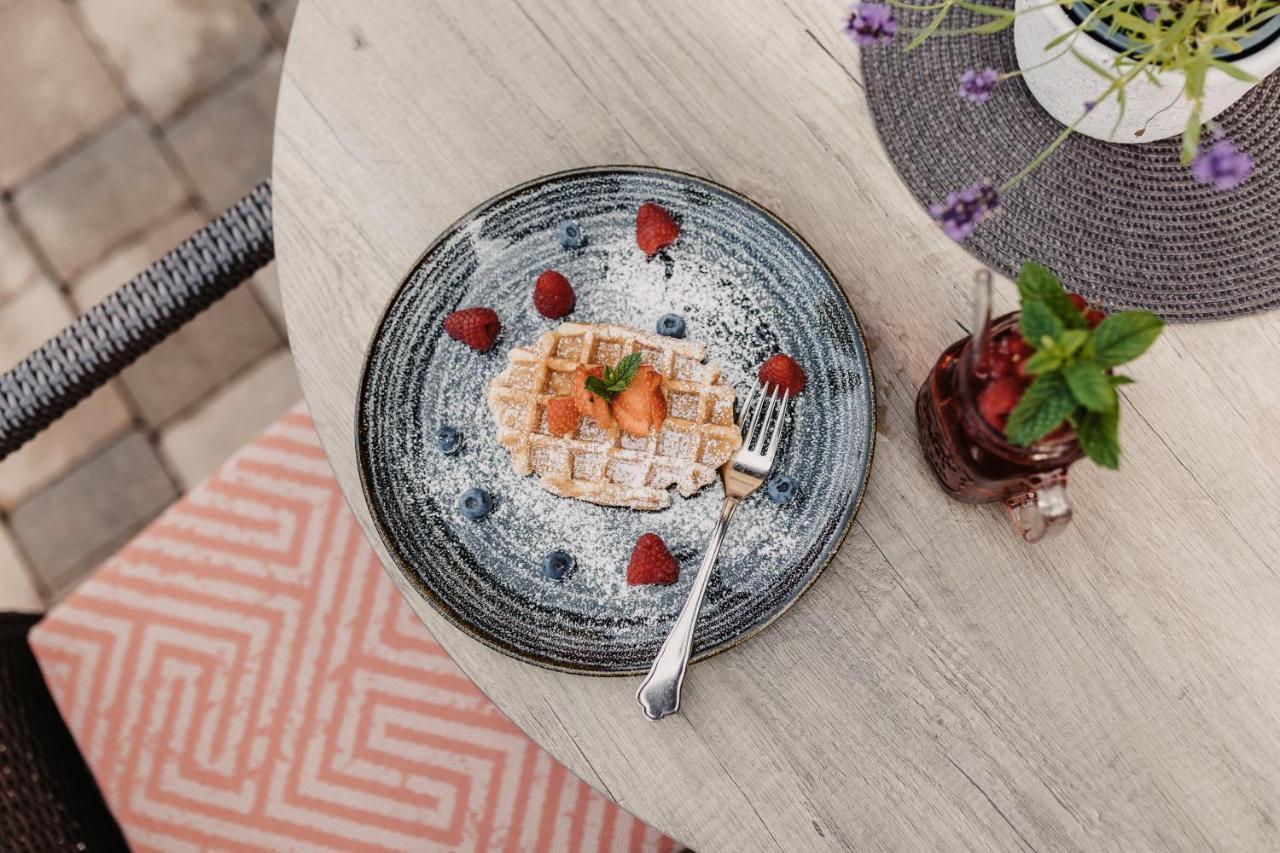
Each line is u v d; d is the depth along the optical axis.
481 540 1.06
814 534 1.03
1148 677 1.02
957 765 1.02
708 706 1.04
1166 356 1.07
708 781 1.03
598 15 1.15
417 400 1.08
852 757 1.03
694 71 1.14
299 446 1.50
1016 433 0.81
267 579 1.46
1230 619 1.03
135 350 1.36
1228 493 1.04
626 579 1.04
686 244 1.09
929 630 1.04
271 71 2.22
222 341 2.14
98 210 2.19
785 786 1.03
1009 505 1.01
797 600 1.02
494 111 1.14
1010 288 1.08
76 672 1.43
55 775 1.37
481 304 1.09
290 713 1.44
